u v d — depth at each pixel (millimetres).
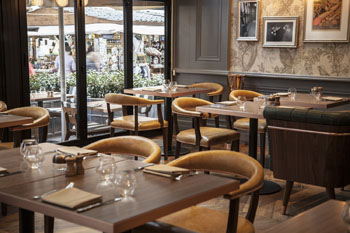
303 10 6781
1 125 4055
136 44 7602
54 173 2490
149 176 2422
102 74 7121
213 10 7672
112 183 2275
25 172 2508
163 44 8078
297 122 3922
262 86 7312
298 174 4055
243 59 7477
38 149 2619
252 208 2639
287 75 6980
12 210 4293
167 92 6156
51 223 3102
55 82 6477
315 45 6742
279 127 4051
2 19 5746
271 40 7082
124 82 7516
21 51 5965
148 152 3266
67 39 6551
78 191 2080
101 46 7047
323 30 6621
